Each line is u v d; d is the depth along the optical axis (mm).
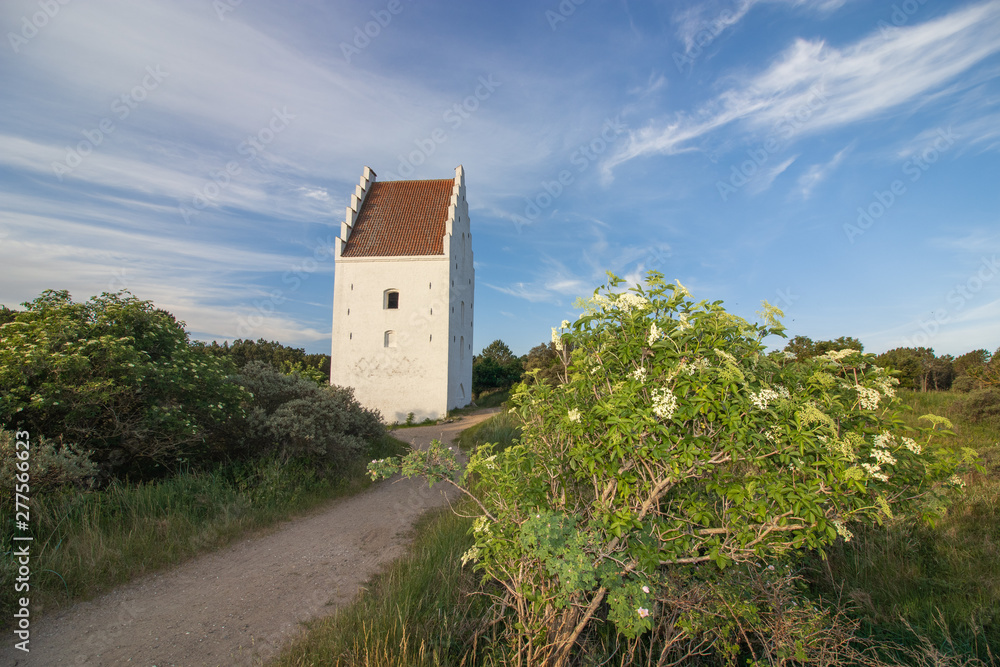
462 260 35562
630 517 3082
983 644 3914
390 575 5824
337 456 11250
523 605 3762
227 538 7176
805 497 2721
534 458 3834
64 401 7227
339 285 30812
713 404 2852
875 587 4953
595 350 3482
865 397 3207
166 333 9281
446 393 29688
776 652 3670
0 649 4188
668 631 3826
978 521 6074
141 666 4027
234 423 10047
